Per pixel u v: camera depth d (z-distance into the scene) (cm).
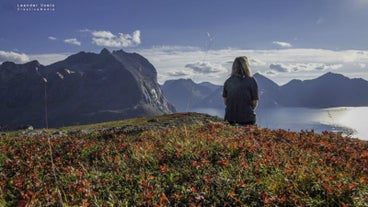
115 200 171
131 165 228
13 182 210
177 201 166
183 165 218
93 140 346
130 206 167
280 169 194
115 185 194
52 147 307
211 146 246
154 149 258
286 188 167
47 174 228
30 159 265
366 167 204
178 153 230
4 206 179
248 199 163
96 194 181
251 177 184
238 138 268
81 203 165
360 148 265
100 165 247
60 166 255
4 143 342
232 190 169
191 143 256
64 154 286
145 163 230
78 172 214
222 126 336
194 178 192
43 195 183
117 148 283
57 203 173
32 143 340
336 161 218
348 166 207
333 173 187
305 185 170
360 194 152
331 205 153
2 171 244
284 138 296
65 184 201
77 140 339
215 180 181
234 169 199
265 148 241
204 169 203
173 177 197
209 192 171
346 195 156
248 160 219
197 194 167
